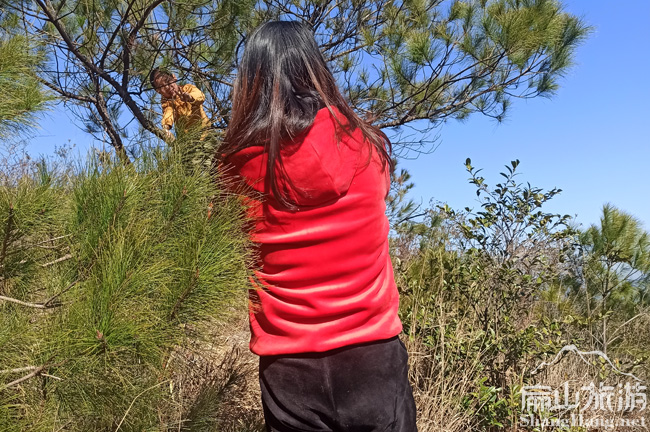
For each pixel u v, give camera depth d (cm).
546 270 362
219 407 248
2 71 170
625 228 449
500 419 312
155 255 153
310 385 141
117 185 158
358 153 138
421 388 328
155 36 414
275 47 139
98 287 143
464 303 359
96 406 150
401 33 541
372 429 141
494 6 529
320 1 502
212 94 422
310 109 134
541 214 355
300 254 140
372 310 142
